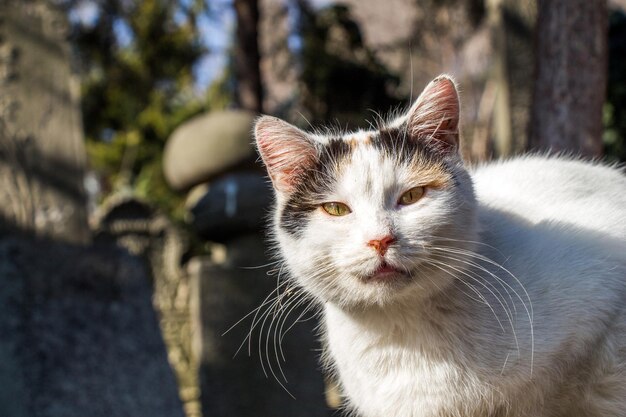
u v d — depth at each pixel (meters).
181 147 1.03
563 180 0.55
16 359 0.72
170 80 2.46
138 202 1.48
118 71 2.37
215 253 1.05
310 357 0.86
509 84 1.06
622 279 0.49
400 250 0.46
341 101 1.44
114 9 2.21
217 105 2.33
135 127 2.37
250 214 0.87
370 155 0.49
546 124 0.73
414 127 0.50
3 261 0.77
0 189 0.80
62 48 0.83
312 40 1.51
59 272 0.79
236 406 0.86
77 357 0.76
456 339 0.47
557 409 0.50
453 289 0.47
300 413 0.86
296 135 0.51
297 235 0.50
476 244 0.48
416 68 1.99
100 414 0.74
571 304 0.47
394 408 0.49
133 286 0.84
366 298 0.47
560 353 0.48
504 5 1.06
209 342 0.87
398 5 2.16
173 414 0.79
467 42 2.03
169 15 2.36
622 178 0.57
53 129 0.83
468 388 0.47
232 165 0.98
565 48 0.72
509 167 0.58
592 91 0.72
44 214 0.81
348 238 0.47
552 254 0.48
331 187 0.49
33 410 0.71
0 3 0.81
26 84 0.82
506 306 0.47
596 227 0.51
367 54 1.47
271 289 0.87
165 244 1.47
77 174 0.83
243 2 1.51
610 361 0.48
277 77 1.76
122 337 0.80
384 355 0.48
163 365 0.81
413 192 0.48
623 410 0.49
